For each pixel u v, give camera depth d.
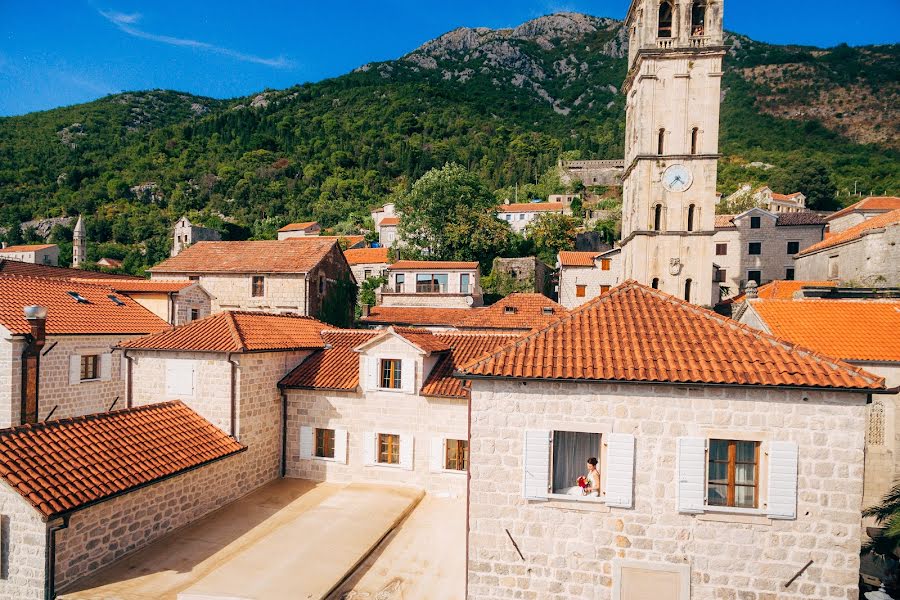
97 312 24.25
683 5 34.78
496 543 11.59
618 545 11.06
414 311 43.44
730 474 11.00
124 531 14.03
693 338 11.94
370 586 13.39
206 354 18.66
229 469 18.02
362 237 79.75
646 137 35.59
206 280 39.44
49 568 11.88
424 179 64.81
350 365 21.36
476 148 129.62
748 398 10.73
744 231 55.28
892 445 19.06
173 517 15.67
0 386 19.19
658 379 10.66
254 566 13.55
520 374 11.20
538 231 68.12
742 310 24.09
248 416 18.89
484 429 11.68
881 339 19.50
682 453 10.81
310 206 107.62
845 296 26.20
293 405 20.78
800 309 21.64
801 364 10.79
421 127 146.25
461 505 18.28
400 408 19.62
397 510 17.30
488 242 60.94
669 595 10.87
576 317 13.02
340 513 16.95
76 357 21.95
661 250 35.66
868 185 85.94
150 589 12.65
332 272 41.88
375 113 157.88
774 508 10.49
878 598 14.75
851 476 10.38
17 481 11.98
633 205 37.41
